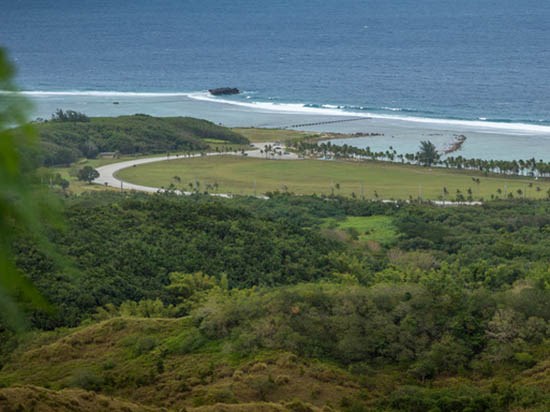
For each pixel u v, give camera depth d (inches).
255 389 2119.8
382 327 2442.2
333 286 2903.5
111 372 2282.2
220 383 2176.4
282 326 2433.6
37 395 1680.6
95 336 2509.8
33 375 2303.2
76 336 2504.9
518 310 2532.0
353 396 2100.1
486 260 4013.3
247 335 2393.0
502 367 2273.6
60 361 2393.0
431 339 2421.3
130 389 2191.2
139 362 2335.1
